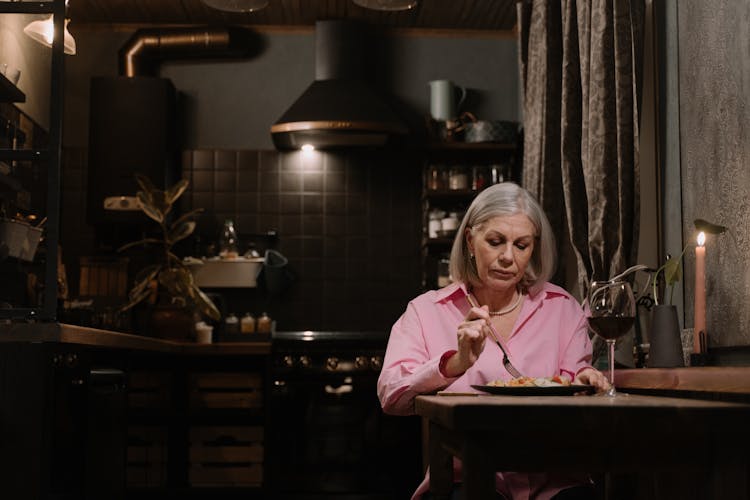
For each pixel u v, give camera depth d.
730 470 1.26
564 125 3.12
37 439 2.25
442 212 4.88
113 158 4.77
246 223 5.11
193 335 4.62
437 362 1.68
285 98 5.19
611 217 2.78
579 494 1.68
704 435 1.29
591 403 1.25
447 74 5.27
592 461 1.27
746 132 2.16
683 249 2.58
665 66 2.78
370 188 5.16
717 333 2.31
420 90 5.25
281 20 5.11
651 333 2.24
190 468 4.46
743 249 2.17
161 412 4.47
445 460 1.60
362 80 4.97
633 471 1.28
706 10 2.42
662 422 1.21
